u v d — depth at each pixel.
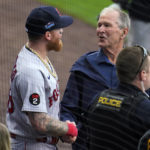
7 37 32.81
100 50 11.62
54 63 26.12
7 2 39.66
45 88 9.78
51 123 9.51
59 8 39.12
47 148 10.08
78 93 11.40
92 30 37.59
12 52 29.48
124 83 8.94
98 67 11.37
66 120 10.63
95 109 9.20
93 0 41.66
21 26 35.50
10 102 10.08
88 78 11.30
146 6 19.58
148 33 20.19
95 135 9.16
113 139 8.73
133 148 8.40
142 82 8.87
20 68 9.60
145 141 7.98
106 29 11.34
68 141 9.97
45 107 9.57
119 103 8.71
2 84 23.64
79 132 11.18
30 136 9.91
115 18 11.37
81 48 32.91
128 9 19.92
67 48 31.98
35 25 9.88
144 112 8.24
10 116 10.16
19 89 9.57
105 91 9.36
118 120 8.59
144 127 8.17
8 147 8.40
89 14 39.91
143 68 8.77
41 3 39.72
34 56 9.88
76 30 37.25
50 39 10.09
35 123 9.45
